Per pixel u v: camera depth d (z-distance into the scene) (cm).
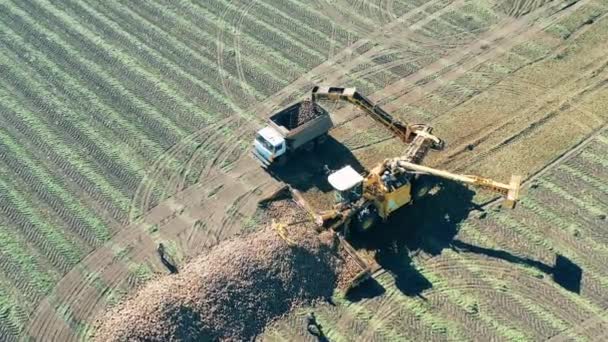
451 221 2902
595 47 3691
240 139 3288
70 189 3073
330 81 3572
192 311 2491
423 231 2869
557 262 2731
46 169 3169
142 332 2434
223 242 2825
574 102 3403
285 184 3069
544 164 3120
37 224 2928
